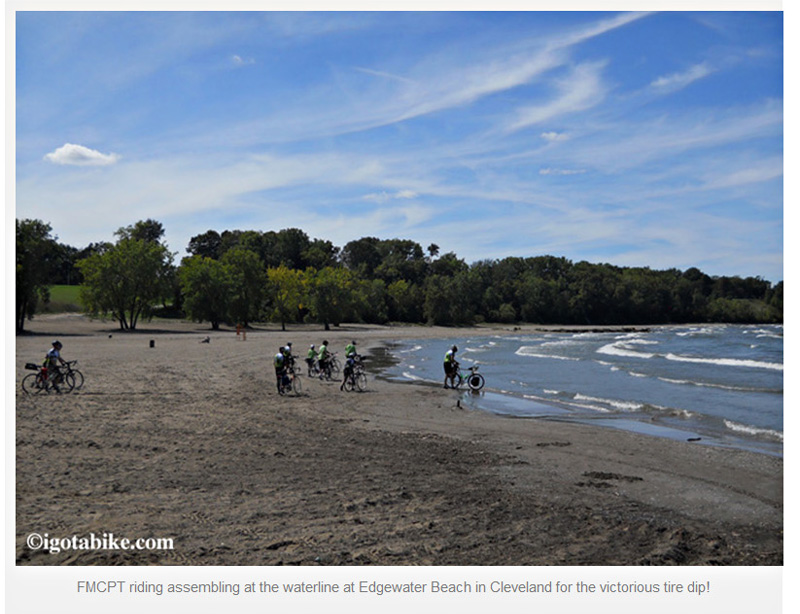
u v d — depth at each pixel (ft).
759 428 64.03
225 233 589.32
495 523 30.07
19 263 228.02
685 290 608.60
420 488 36.35
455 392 91.97
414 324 479.82
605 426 65.10
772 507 35.19
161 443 46.44
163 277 297.53
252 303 341.62
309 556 24.85
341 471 40.11
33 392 72.79
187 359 132.67
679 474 43.21
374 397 83.82
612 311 586.86
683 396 89.86
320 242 627.87
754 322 602.03
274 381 97.09
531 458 47.52
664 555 26.53
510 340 286.25
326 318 359.66
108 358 128.98
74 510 29.37
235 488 34.58
